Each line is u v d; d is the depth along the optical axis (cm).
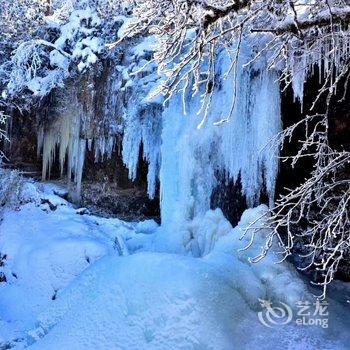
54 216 996
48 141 1127
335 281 699
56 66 1052
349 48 490
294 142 741
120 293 526
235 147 714
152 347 463
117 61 993
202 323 465
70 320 543
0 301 789
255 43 659
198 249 737
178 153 788
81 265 810
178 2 375
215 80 736
